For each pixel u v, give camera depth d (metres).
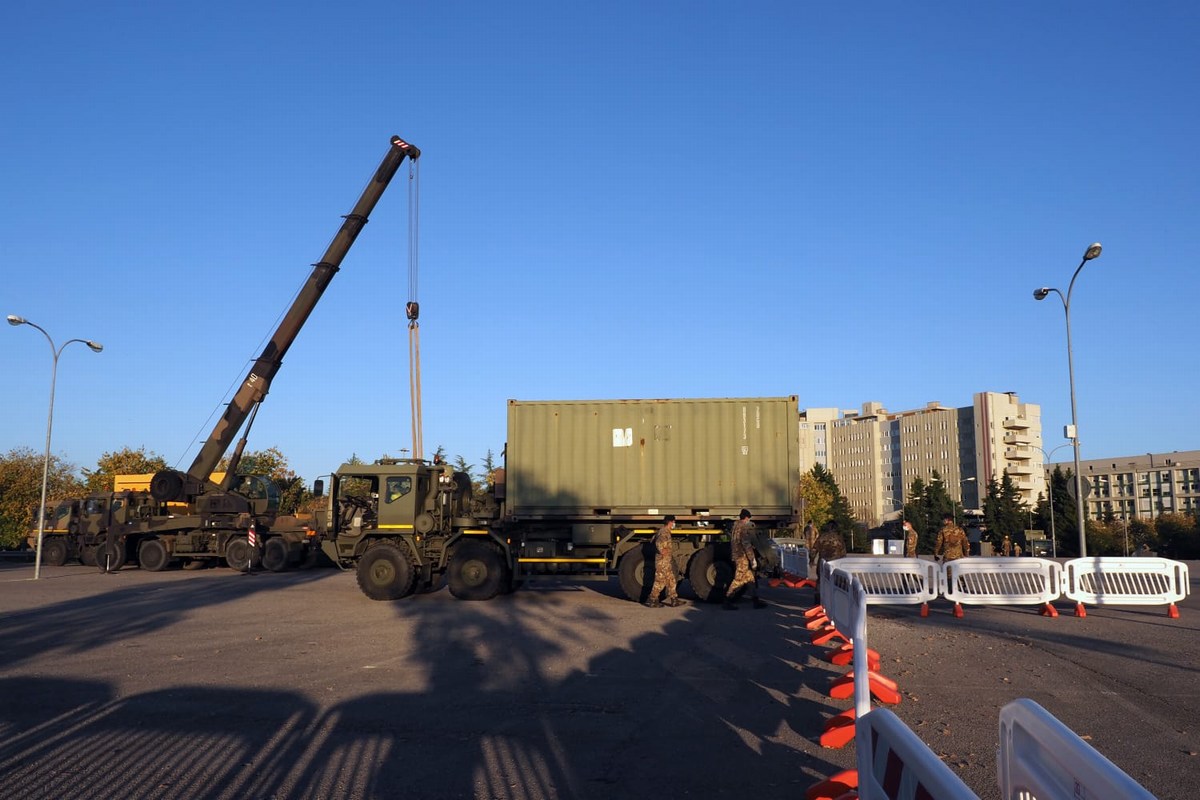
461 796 6.08
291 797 6.07
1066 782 2.50
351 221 28.00
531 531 20.61
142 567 31.58
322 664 11.24
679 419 20.25
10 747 7.33
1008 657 11.53
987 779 6.24
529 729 7.93
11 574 30.45
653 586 18.89
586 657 11.79
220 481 31.30
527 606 18.75
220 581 26.47
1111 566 16.44
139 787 6.28
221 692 9.48
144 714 8.48
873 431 146.12
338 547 20.50
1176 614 16.34
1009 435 127.69
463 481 21.83
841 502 101.62
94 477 59.28
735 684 9.95
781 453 20.00
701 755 7.07
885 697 8.70
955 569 16.50
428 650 12.40
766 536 20.33
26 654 12.07
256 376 28.92
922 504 97.62
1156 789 6.07
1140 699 8.94
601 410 20.39
